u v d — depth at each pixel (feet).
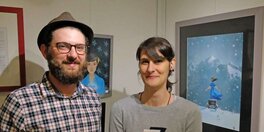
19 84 5.50
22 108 4.02
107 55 6.67
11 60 5.40
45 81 4.37
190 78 6.51
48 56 4.18
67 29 4.16
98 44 6.49
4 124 4.00
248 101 5.12
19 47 5.47
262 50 4.87
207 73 6.04
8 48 5.36
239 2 5.37
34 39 5.68
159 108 4.67
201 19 6.16
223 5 5.72
